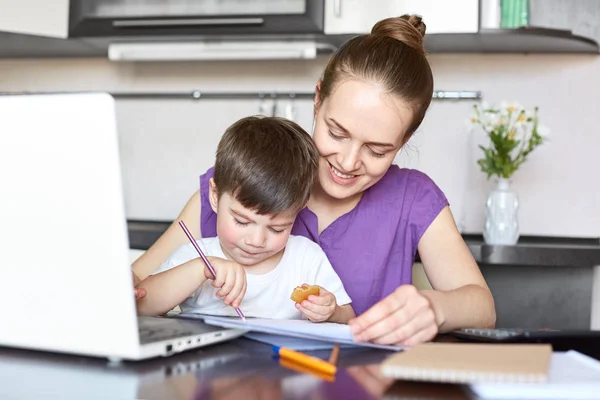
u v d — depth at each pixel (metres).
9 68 2.98
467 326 1.09
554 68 2.62
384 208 1.49
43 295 0.81
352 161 1.24
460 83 2.67
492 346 0.79
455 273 1.43
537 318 2.50
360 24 2.38
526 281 2.51
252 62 2.81
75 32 2.53
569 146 2.62
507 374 0.66
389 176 1.53
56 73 2.96
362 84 1.21
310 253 1.44
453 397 0.69
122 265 0.76
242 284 1.15
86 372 0.77
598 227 2.60
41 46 2.72
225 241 1.32
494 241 2.36
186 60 2.84
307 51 2.49
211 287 1.39
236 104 2.82
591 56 2.61
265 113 2.79
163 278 1.20
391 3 2.37
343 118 1.21
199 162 2.85
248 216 1.26
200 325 0.97
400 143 1.28
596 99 2.60
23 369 0.78
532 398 0.68
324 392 0.69
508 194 2.36
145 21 2.47
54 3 2.52
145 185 2.88
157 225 2.77
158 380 0.73
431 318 0.94
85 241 0.76
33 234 0.79
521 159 2.61
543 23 2.62
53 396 0.68
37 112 0.76
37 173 0.77
